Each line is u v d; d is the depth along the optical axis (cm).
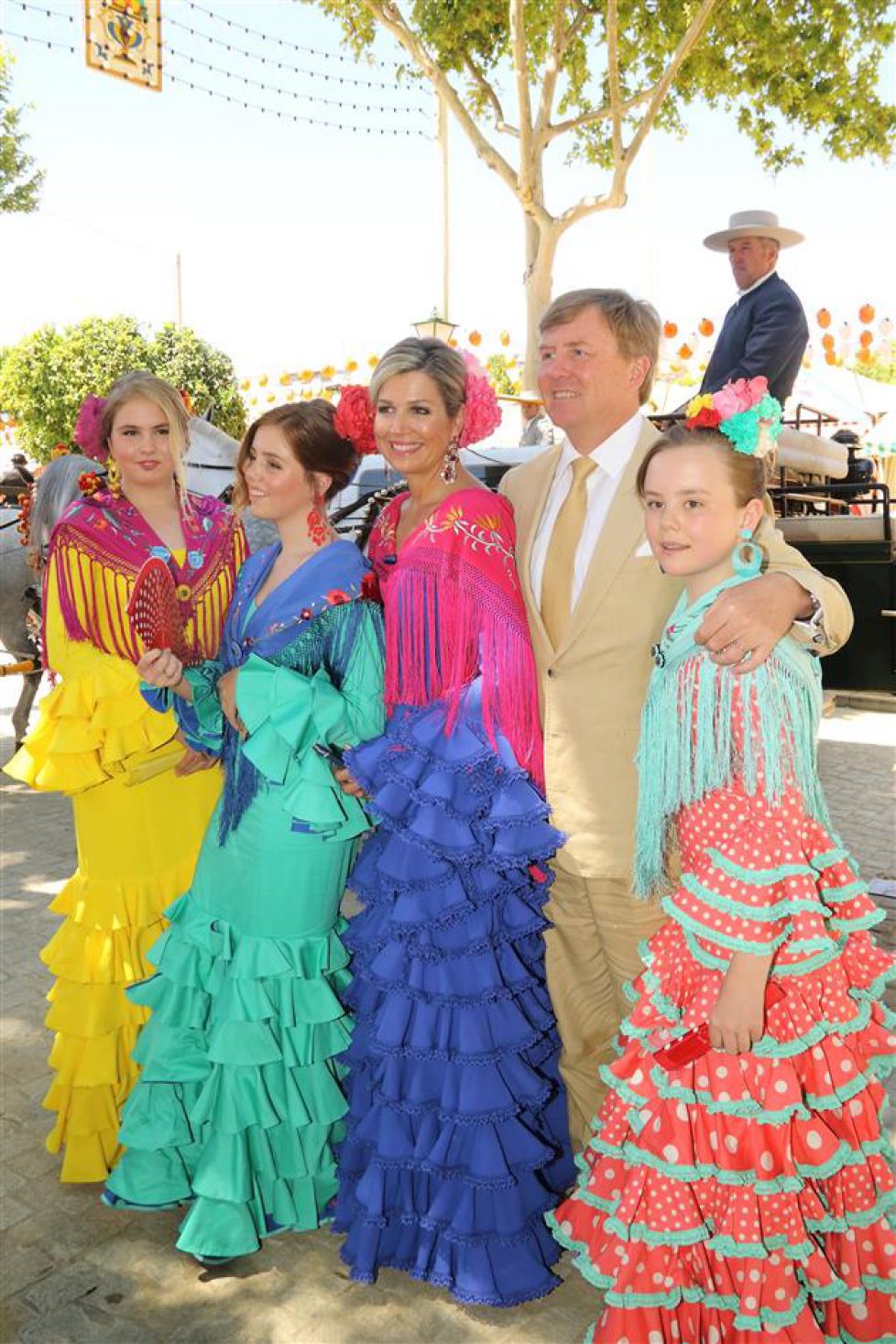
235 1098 241
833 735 875
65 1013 272
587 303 233
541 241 1163
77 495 408
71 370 1866
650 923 242
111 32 903
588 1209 218
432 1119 235
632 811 239
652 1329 197
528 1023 236
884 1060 204
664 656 207
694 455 196
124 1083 275
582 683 240
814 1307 205
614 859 239
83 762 262
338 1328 227
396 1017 232
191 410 305
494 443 1024
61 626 272
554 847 227
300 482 244
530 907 243
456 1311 233
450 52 1209
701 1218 194
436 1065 233
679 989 201
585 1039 262
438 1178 236
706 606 201
